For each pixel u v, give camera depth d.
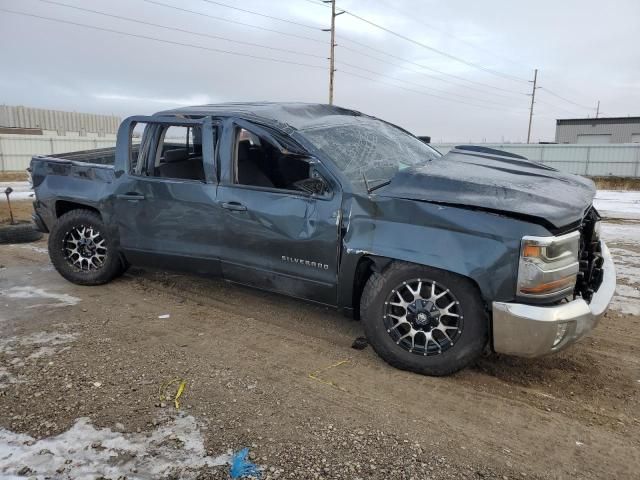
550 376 3.49
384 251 3.33
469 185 3.28
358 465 2.48
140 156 4.64
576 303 3.12
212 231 4.19
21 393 3.08
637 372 3.57
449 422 2.90
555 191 3.37
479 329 3.20
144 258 4.75
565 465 2.55
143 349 3.75
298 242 3.73
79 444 2.59
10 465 2.42
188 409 2.94
